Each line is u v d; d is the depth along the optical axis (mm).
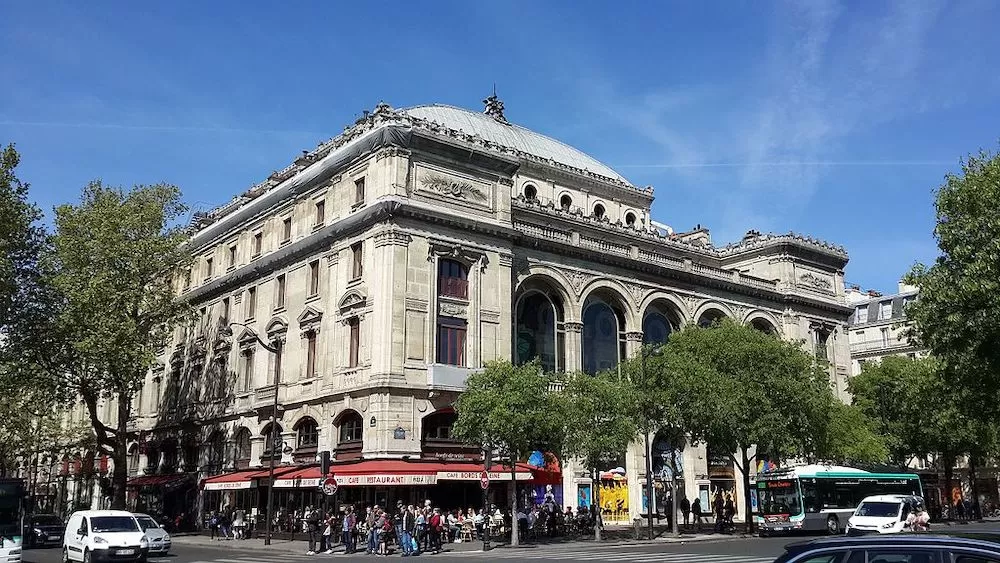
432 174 47000
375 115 47531
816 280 70562
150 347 51031
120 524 30078
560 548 36125
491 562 28344
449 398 44281
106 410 71188
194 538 48938
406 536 34344
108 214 50906
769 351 47438
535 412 38156
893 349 88125
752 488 61594
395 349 43156
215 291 60188
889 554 8273
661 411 44531
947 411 57844
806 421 46656
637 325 57562
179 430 61031
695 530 50000
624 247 57906
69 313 48281
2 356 49094
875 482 48125
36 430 65438
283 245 53906
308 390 48125
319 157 52062
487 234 48500
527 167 62406
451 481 44000
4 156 45250
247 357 55781
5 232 45250
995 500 80000
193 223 66125
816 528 44500
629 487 54938
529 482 46969
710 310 62812
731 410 43750
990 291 27719
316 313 48656
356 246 47188
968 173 30484
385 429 41969
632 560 27969
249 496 51875
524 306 52469
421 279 45188
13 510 29359
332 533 41844
